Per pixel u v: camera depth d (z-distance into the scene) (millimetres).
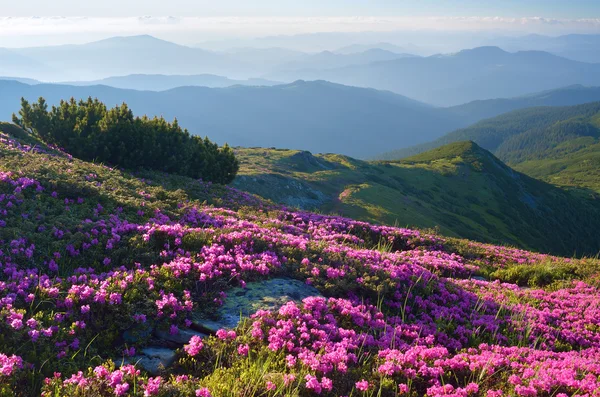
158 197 19031
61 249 10922
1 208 12461
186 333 8234
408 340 9562
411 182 171750
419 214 108938
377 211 94500
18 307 8016
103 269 10602
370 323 9664
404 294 11781
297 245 13305
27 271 9633
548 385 7328
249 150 157125
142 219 14594
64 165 19891
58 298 8406
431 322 10656
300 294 10250
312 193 100688
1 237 10625
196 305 9008
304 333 8305
